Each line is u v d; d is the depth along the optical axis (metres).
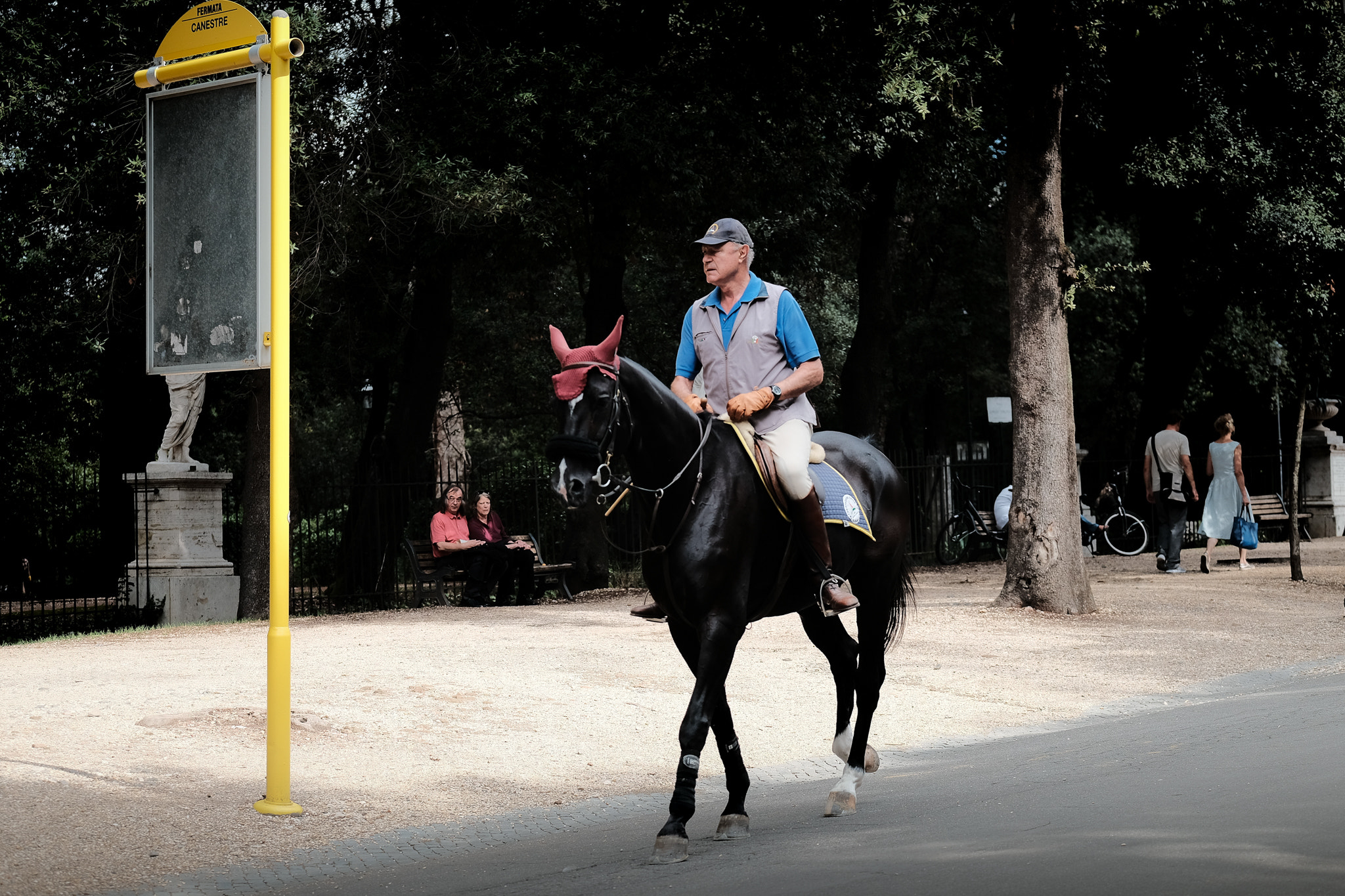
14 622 17.69
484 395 33.12
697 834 6.14
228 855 5.85
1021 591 14.94
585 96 17.80
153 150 7.20
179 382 17.14
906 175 25.56
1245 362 33.44
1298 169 24.84
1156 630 13.48
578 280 28.08
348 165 16.88
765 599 6.25
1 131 16.73
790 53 18.78
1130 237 32.22
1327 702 8.49
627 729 8.89
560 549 23.41
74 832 6.00
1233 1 19.00
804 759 8.30
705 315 6.59
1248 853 4.35
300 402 28.27
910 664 11.59
